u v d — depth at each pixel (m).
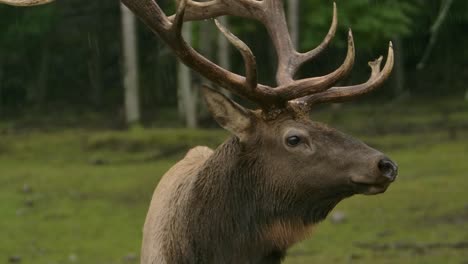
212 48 25.12
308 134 6.19
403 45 31.61
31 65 33.78
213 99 6.25
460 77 33.59
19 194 18.05
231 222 6.40
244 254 6.42
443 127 24.75
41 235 15.09
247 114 6.31
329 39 6.84
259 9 7.03
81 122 29.36
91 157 22.05
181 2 6.14
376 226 14.58
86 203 17.14
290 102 6.35
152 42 32.00
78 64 33.94
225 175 6.41
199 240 6.45
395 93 31.69
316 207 6.27
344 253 13.22
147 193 17.67
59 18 32.81
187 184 6.70
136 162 21.30
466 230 14.04
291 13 22.80
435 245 13.38
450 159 19.44
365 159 6.01
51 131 27.16
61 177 19.55
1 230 15.43
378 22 22.80
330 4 23.31
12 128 28.30
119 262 13.44
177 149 22.16
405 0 24.47
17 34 31.97
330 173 6.09
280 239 6.35
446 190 16.39
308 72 21.98
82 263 13.41
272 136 6.27
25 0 6.24
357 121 26.33
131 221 15.83
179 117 27.61
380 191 6.01
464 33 32.91
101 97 33.22
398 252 13.13
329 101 6.39
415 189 16.64
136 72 25.53
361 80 24.56
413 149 21.42
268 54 28.80
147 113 30.47
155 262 6.72
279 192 6.27
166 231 6.68
